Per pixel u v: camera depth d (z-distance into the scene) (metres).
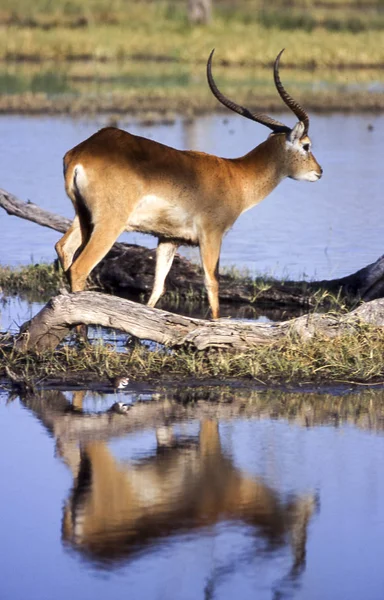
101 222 24.83
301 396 21.94
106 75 84.12
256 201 27.22
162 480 17.39
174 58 95.38
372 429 19.95
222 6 138.38
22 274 33.03
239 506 16.42
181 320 23.64
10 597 13.95
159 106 69.69
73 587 14.20
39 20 112.19
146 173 25.02
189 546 15.20
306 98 72.25
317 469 17.89
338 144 59.06
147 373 23.12
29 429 19.73
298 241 38.28
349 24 115.00
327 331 24.30
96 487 17.08
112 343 25.72
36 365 23.47
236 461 18.19
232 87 77.25
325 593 14.09
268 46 95.81
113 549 15.20
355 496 16.83
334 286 31.14
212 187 25.95
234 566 14.73
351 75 86.81
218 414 20.73
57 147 55.62
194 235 26.14
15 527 15.80
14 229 40.75
